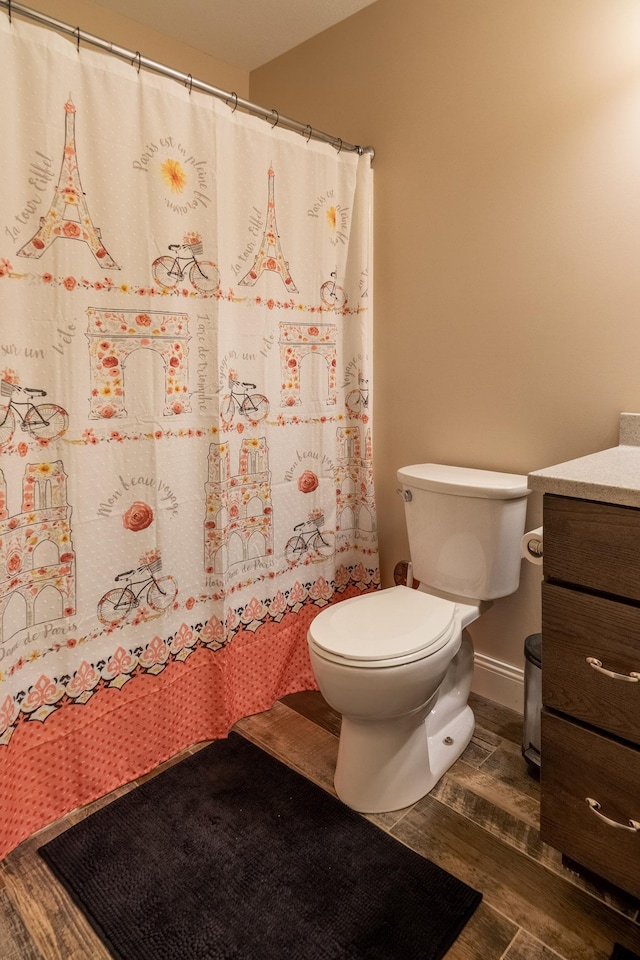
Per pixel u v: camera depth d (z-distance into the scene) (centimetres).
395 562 220
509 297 173
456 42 175
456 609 167
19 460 132
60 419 138
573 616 109
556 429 168
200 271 159
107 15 198
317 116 219
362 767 147
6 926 117
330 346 199
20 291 128
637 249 147
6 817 133
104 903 121
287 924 117
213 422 166
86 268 138
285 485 192
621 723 105
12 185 125
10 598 131
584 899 121
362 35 200
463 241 182
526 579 182
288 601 198
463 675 177
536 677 154
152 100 144
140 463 153
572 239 158
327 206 191
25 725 138
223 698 177
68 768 146
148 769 163
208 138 155
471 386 186
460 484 166
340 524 213
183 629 168
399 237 199
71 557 142
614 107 147
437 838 138
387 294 205
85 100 134
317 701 199
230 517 176
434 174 186
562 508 108
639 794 104
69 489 141
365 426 207
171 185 150
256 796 152
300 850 135
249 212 170
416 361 200
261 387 180
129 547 154
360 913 119
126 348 147
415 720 147
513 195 168
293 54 224
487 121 171
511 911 119
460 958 110
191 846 136
